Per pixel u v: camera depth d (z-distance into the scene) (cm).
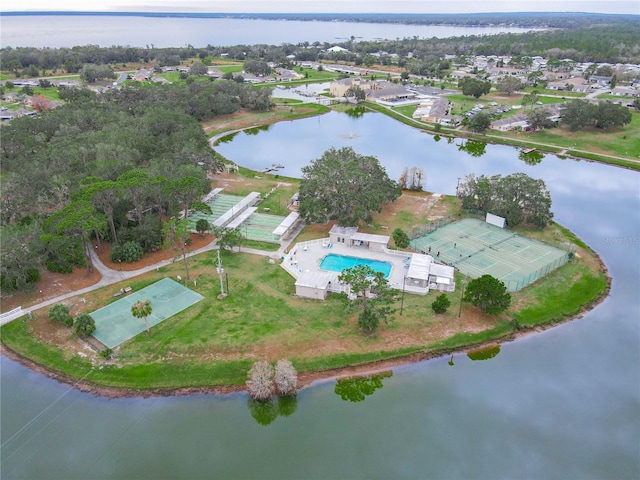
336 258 9994
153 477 5631
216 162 14312
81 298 8600
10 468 5731
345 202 10931
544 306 8506
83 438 6100
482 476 5669
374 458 5894
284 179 15038
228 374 6956
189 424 6316
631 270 9894
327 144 19925
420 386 6975
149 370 7000
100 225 8862
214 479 5603
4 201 10538
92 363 7144
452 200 13075
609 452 6012
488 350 7612
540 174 16025
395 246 10500
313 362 7206
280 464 5803
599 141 18975
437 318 8100
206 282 9100
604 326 8194
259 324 7888
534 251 10300
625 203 13575
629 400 6800
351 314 8169
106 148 12112
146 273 9431
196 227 10881
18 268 8494
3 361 7294
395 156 18225
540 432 6284
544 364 7412
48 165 12156
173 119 16888
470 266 9650
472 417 6494
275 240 10838
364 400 6744
